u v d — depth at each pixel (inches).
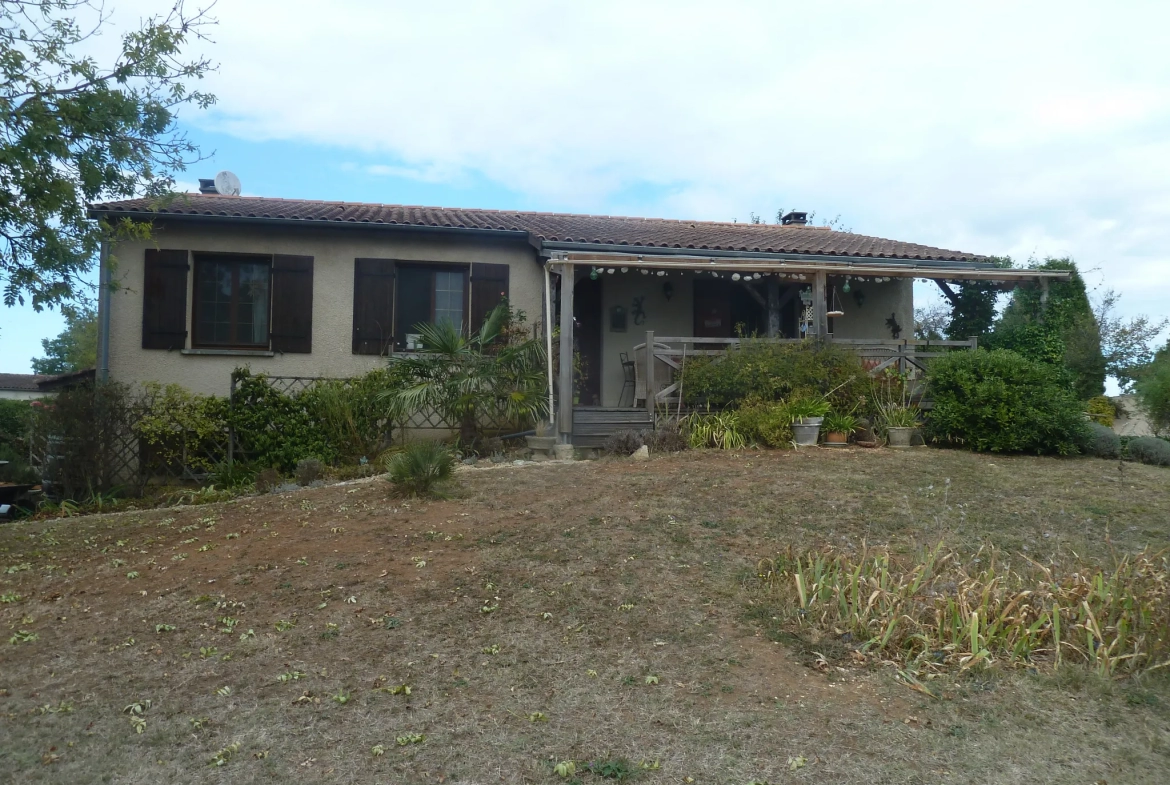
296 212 524.7
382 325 520.1
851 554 254.1
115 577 257.3
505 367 465.7
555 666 187.8
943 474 365.1
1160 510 315.0
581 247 499.5
